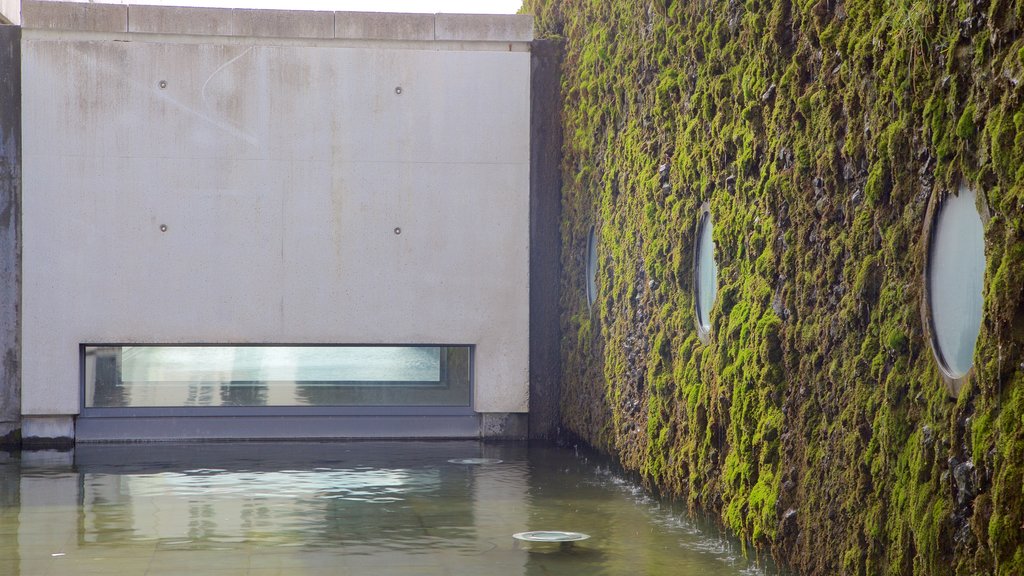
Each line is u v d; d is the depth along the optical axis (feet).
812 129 17.97
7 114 39.58
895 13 14.69
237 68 40.63
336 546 22.34
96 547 22.11
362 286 41.37
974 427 12.13
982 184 12.28
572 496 28.81
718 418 22.82
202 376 41.11
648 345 28.99
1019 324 11.54
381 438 41.96
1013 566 11.23
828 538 16.92
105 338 40.11
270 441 41.16
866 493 15.62
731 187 22.30
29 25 39.58
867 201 15.64
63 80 39.73
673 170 26.66
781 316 19.54
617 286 32.53
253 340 40.86
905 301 14.61
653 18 28.60
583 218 38.55
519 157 42.09
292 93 40.91
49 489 29.27
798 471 18.61
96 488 29.48
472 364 42.52
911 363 14.49
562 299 41.96
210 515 25.59
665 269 27.30
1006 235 11.62
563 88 41.39
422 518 25.50
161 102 40.24
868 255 15.78
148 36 40.27
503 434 42.42
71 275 39.93
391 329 41.52
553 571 20.31
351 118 41.19
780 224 19.48
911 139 14.42
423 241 41.65
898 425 14.49
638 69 30.17
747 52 21.18
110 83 39.99
